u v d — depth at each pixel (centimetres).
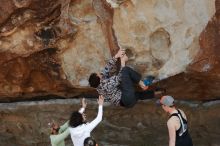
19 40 732
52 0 706
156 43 725
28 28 724
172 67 725
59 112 826
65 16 716
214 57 704
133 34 718
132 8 707
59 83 772
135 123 828
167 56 725
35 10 711
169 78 743
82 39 735
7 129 853
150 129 829
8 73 765
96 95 805
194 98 793
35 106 820
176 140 667
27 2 702
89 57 747
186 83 755
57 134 741
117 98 704
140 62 733
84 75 759
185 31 710
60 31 723
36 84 781
